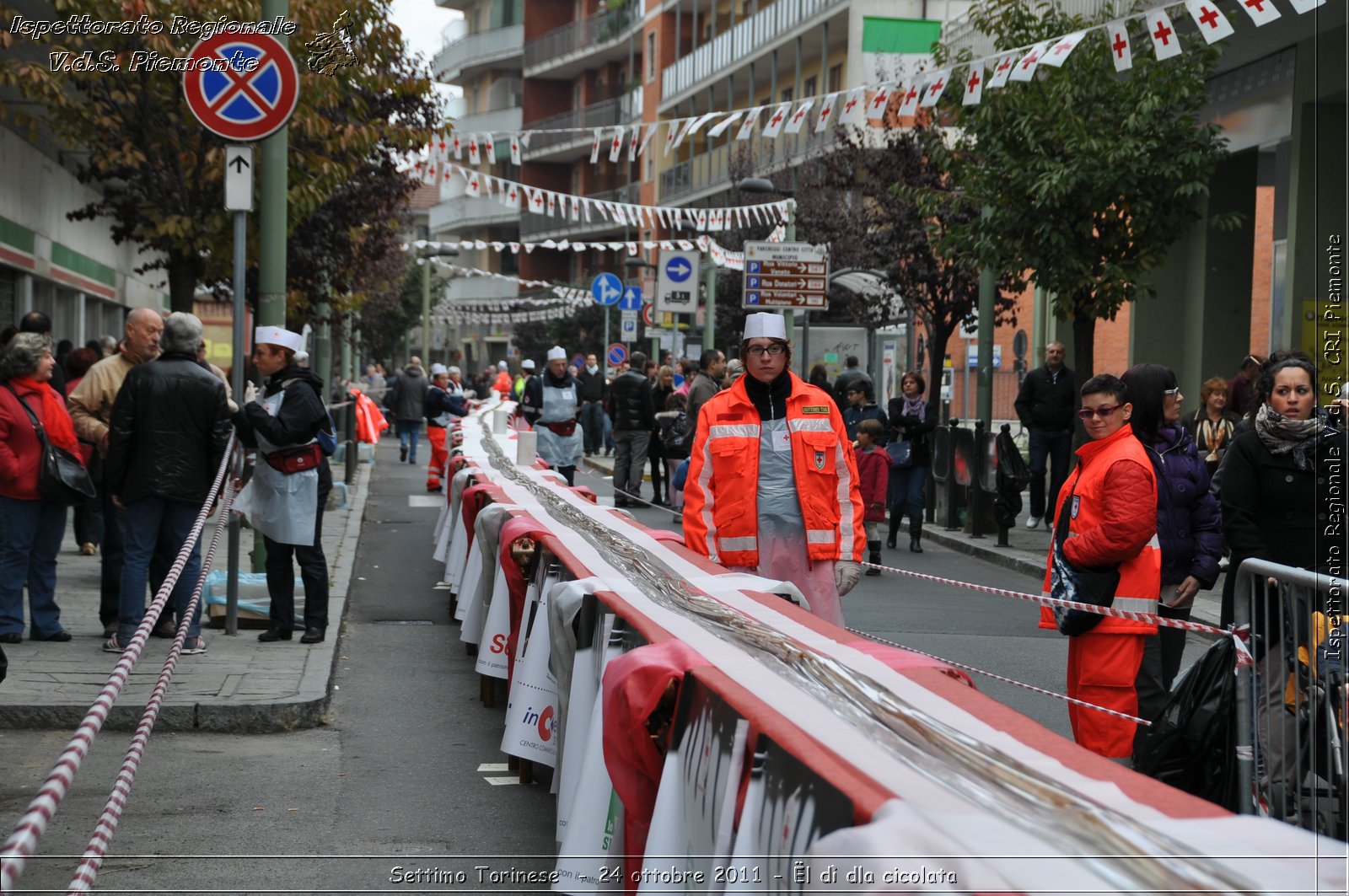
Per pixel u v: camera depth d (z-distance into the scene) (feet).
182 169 48.75
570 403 66.08
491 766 22.15
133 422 27.84
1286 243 55.77
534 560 21.98
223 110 29.32
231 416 29.01
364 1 50.34
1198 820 8.26
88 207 57.57
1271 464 21.27
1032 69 40.37
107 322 101.19
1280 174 56.95
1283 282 56.54
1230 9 48.73
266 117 29.43
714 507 22.63
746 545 22.38
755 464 22.45
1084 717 19.07
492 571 25.89
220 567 36.24
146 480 27.78
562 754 17.35
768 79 160.35
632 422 67.67
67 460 28.73
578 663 16.70
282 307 34.73
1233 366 65.00
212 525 49.08
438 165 68.28
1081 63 48.08
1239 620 17.85
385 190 65.92
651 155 190.39
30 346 28.84
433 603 39.34
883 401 118.73
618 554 19.95
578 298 196.54
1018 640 35.35
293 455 29.58
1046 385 59.06
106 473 27.81
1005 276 61.62
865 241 82.84
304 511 29.73
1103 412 19.27
